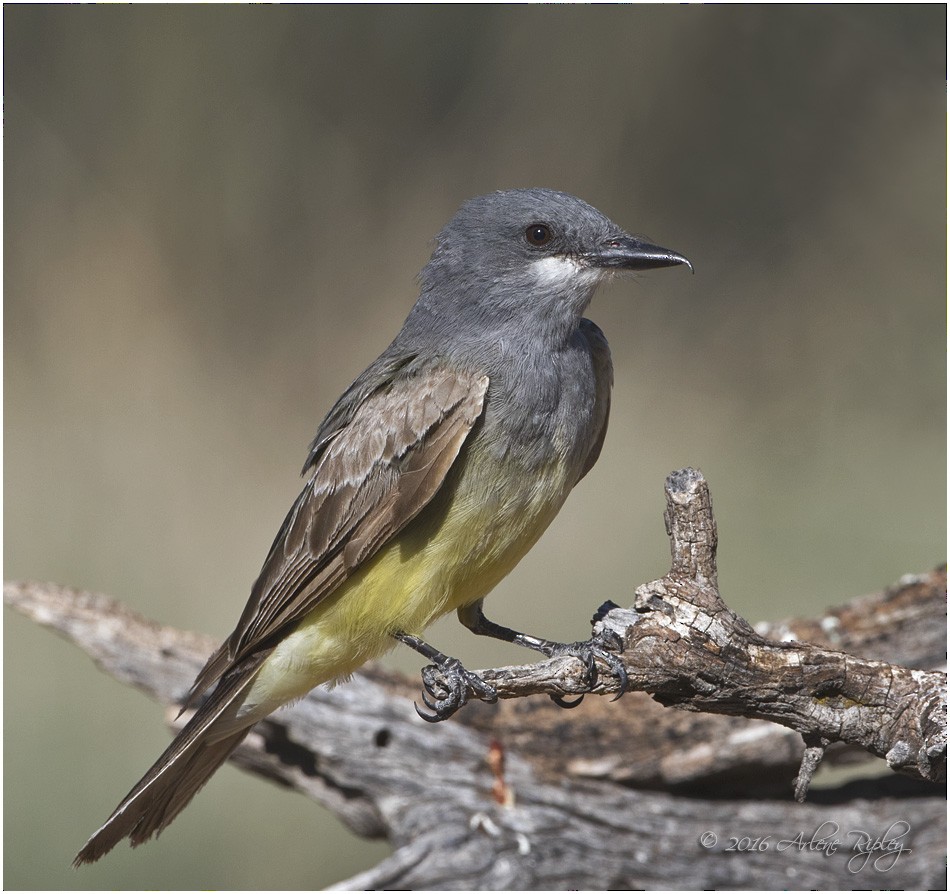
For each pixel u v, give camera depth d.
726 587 12.09
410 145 16.52
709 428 14.16
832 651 6.03
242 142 16.11
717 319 15.48
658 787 8.27
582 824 8.12
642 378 14.77
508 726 8.40
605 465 13.55
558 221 7.04
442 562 6.77
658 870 8.04
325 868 10.27
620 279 7.23
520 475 6.76
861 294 15.54
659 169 16.56
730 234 16.17
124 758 10.63
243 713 7.17
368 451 6.80
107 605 8.52
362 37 16.45
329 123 16.34
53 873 10.05
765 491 13.17
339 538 6.84
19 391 14.55
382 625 6.86
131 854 10.11
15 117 15.62
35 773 10.51
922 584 8.27
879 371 14.78
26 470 13.63
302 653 7.01
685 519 6.04
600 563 12.41
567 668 6.01
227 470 14.27
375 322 15.84
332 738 8.16
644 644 5.97
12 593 8.45
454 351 6.95
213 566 13.05
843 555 12.34
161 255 15.64
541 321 6.94
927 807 8.17
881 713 5.99
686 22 16.67
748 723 8.09
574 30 16.69
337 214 16.16
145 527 13.40
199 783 7.32
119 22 16.05
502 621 11.91
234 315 15.66
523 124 16.66
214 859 10.22
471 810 8.08
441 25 16.72
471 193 16.45
